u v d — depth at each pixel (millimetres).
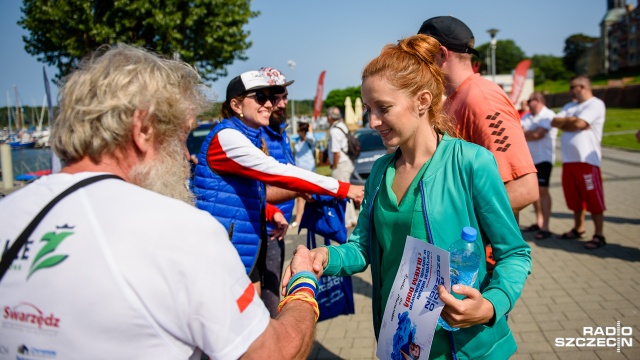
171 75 1225
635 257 5254
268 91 2861
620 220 6953
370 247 1835
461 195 1596
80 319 954
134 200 1050
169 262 986
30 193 1095
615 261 5164
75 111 1116
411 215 1648
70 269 965
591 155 5648
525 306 4168
